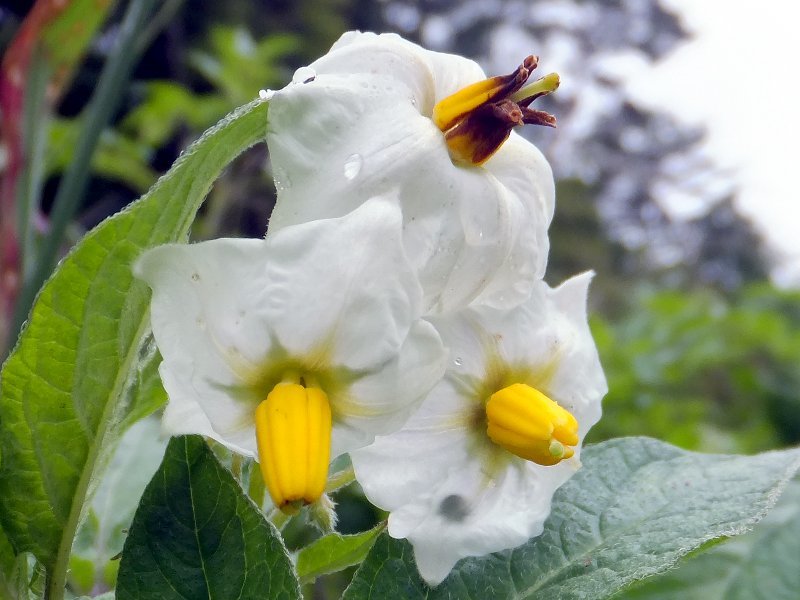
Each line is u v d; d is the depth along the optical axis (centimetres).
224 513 13
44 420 13
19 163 24
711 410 59
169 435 12
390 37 13
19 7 78
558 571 14
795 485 23
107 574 17
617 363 50
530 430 13
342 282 12
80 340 12
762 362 62
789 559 22
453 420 13
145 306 12
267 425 12
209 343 12
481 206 13
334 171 12
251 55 45
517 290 14
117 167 41
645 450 15
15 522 13
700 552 14
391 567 14
